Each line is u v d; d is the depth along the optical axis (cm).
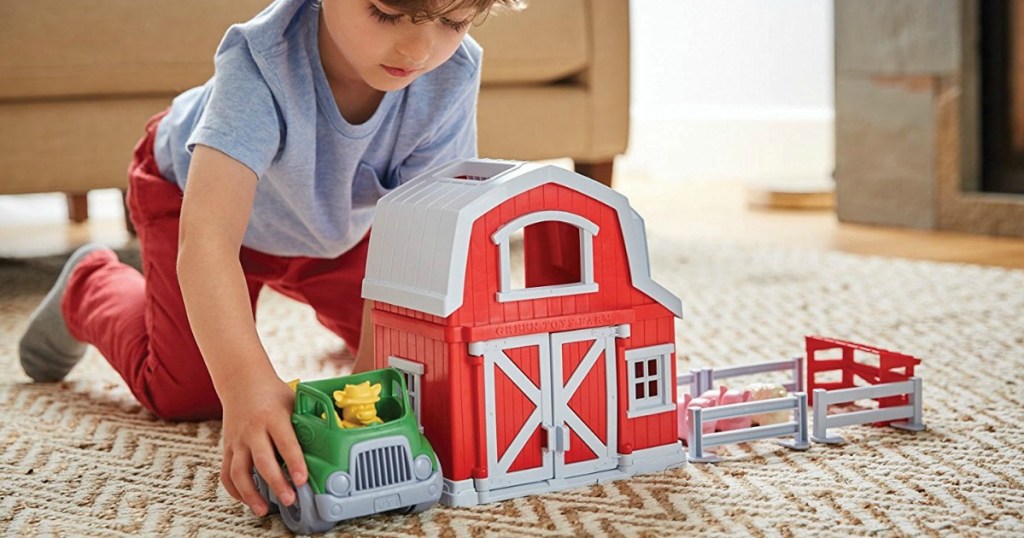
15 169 196
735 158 379
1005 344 156
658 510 95
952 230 270
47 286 219
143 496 103
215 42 201
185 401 127
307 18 115
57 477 108
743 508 95
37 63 190
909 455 109
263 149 111
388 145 127
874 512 94
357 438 91
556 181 100
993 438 114
